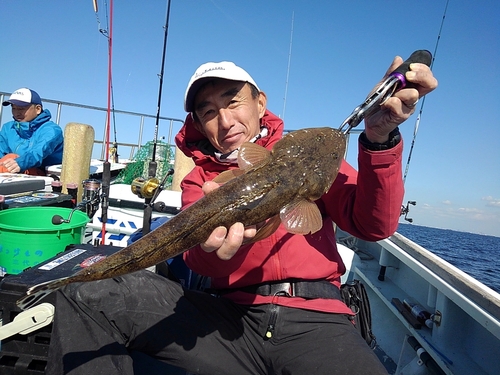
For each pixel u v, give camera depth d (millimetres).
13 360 801
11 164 2197
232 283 856
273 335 782
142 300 815
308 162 739
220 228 612
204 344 786
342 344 726
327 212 932
